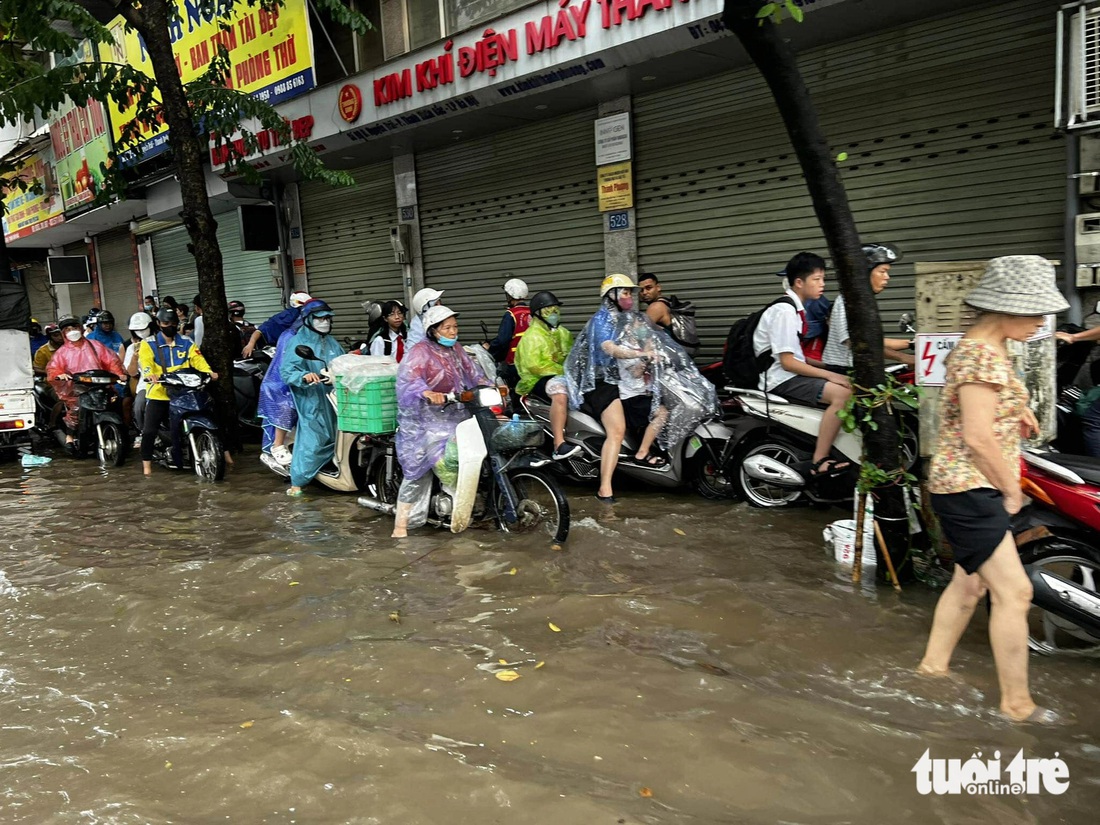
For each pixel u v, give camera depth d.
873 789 2.66
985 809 2.55
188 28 13.41
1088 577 3.55
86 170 17.52
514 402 7.77
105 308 21.92
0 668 3.85
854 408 4.29
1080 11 5.50
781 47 3.79
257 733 3.07
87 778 2.84
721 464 6.17
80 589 4.86
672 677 3.42
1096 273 5.76
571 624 4.04
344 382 6.05
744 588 4.39
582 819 2.50
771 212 8.05
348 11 8.80
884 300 7.38
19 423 10.02
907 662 3.54
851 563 4.68
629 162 9.03
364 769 2.81
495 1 9.52
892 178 7.22
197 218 8.95
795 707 3.15
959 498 3.09
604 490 6.33
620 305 6.27
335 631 4.09
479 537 5.52
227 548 5.67
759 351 5.82
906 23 6.95
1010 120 6.50
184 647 4.02
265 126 9.68
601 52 7.91
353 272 13.11
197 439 8.23
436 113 9.77
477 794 2.64
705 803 2.59
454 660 3.65
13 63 11.47
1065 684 3.32
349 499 6.96
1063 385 5.29
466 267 11.27
